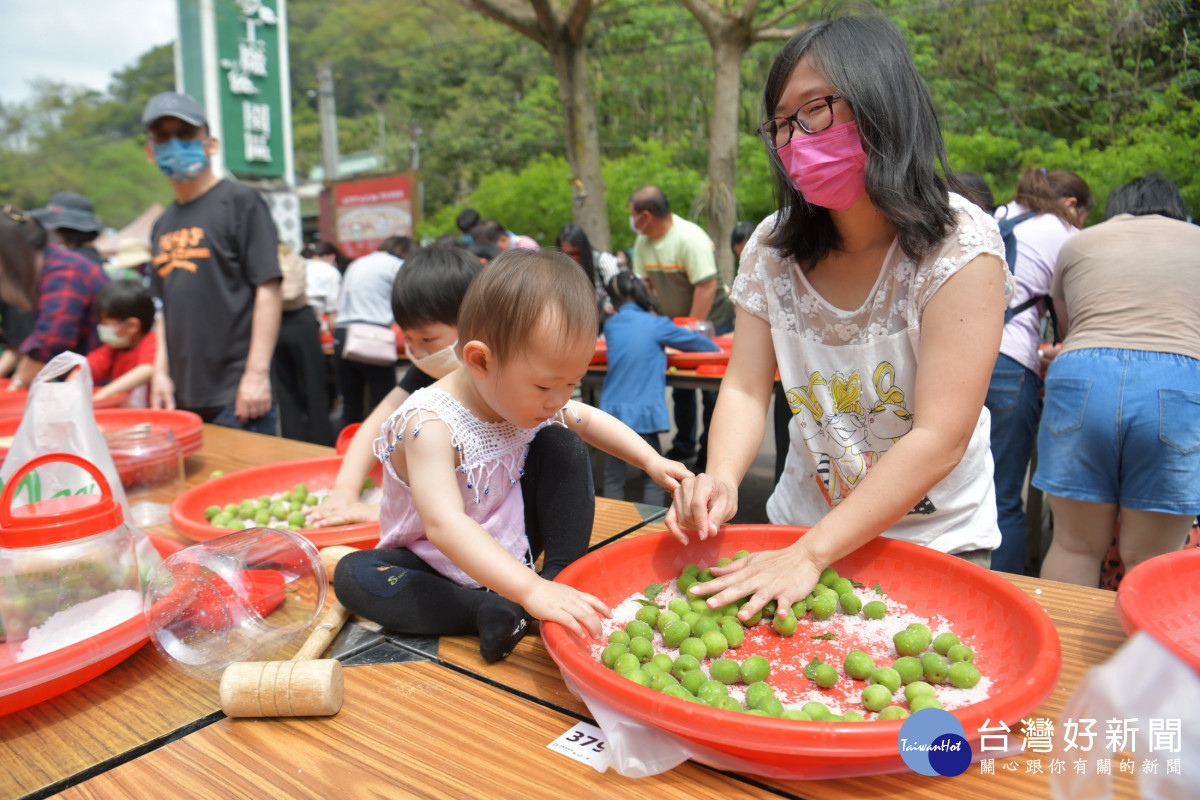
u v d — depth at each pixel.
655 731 0.92
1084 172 11.80
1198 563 1.25
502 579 1.12
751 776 0.90
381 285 5.45
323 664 1.05
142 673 1.18
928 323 1.31
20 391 3.20
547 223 21.75
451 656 1.21
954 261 1.26
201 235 3.17
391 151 27.58
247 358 3.33
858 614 1.31
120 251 10.60
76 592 1.19
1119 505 2.38
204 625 1.16
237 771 0.93
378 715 1.04
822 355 1.53
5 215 3.53
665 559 1.47
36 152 39.72
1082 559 2.48
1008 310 2.92
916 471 1.25
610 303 4.64
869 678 1.09
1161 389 2.20
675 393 5.33
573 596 1.10
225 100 15.73
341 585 1.32
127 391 3.18
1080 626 1.22
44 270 3.51
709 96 20.12
